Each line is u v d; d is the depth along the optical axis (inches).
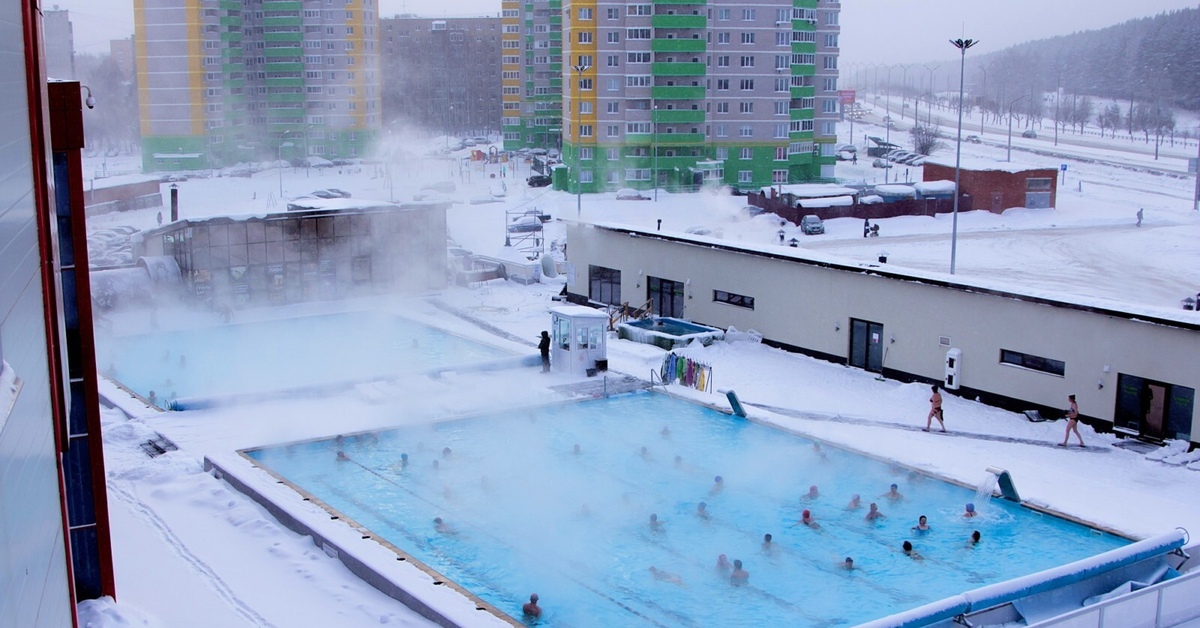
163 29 4215.1
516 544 814.5
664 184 3769.7
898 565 780.6
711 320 1561.3
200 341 1557.6
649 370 1363.2
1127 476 957.8
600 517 872.3
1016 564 781.3
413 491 933.2
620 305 1726.1
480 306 1804.9
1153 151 5506.9
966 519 868.0
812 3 3882.9
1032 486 925.2
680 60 3659.0
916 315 1270.9
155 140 4298.7
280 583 711.7
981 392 1209.4
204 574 724.0
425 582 695.7
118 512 848.3
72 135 629.9
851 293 1347.2
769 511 887.7
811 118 3956.7
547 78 5265.8
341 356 1462.8
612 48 3624.5
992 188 2903.5
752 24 3705.7
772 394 1243.2
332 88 4827.8
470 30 7140.8
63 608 424.8
